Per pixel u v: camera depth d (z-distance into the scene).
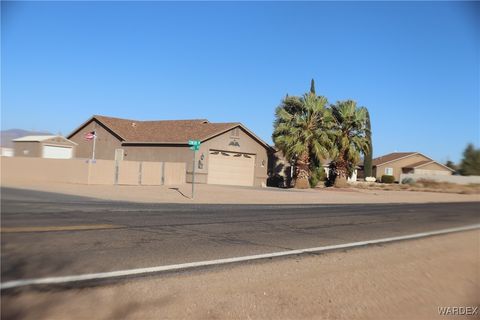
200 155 37.41
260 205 22.22
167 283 7.20
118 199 21.27
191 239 10.97
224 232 12.38
